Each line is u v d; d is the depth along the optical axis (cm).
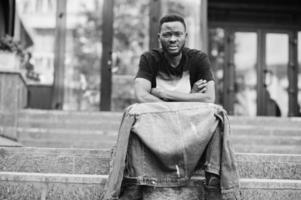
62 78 1016
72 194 374
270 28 1200
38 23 1029
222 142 335
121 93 1019
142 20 1034
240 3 1198
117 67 1025
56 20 1027
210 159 333
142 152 333
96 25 1033
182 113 333
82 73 1020
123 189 345
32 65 1019
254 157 428
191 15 1030
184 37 370
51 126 795
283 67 1192
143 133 328
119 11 1038
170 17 368
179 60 378
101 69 1020
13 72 750
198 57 381
